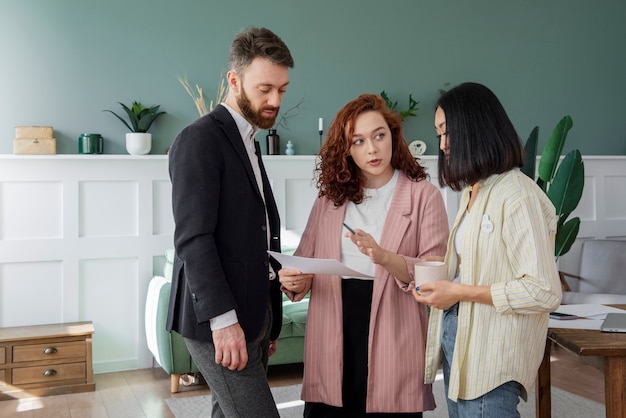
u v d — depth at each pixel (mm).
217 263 1754
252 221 1878
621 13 6059
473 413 1717
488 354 1681
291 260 1909
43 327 4188
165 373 4438
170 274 4309
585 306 2619
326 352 2082
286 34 5020
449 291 1709
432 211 2109
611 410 1919
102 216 4457
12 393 3889
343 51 5176
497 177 1707
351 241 2107
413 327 2051
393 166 2186
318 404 2133
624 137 6066
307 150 5094
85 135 4383
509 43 5676
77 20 4492
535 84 5762
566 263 5762
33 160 4289
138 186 4523
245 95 1873
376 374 2020
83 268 4422
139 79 4641
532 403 3711
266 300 1909
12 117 4355
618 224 5852
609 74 6020
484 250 1693
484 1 5594
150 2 4660
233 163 1852
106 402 3826
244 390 1830
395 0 5316
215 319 1753
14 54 4359
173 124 4730
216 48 4820
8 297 4266
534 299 1598
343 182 2133
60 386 3982
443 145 1771
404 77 5355
